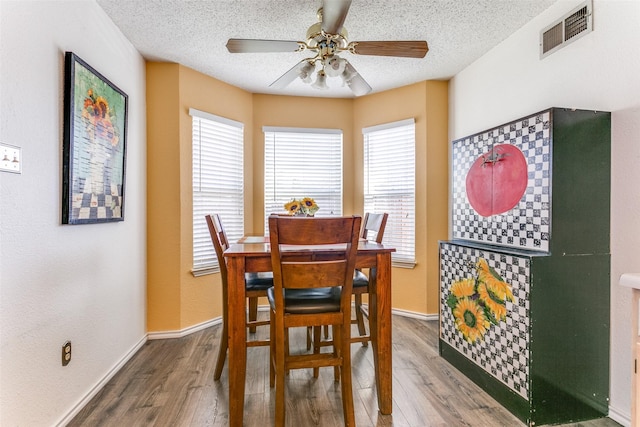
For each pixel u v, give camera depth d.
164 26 2.19
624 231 1.60
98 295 1.91
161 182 2.68
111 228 2.07
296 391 1.88
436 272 3.12
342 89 3.34
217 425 1.58
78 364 1.70
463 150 2.33
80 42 1.76
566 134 1.61
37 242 1.42
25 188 1.35
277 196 3.50
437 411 1.69
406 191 3.27
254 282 2.01
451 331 2.20
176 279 2.71
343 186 3.59
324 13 1.63
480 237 2.14
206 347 2.49
